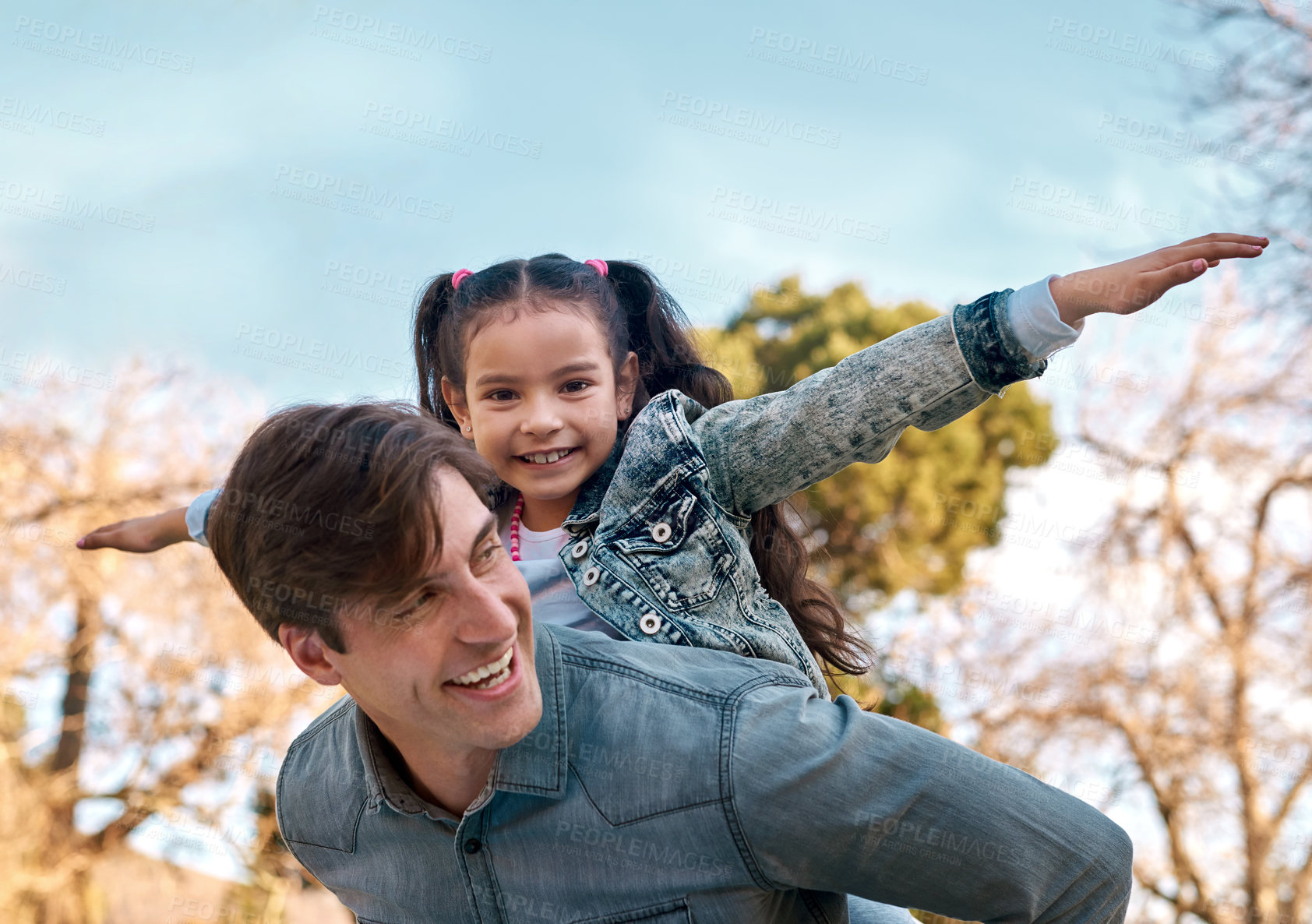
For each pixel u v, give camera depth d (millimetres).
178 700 10688
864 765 1159
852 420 1518
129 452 10562
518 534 1939
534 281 1938
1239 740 9953
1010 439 10938
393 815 1306
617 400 2029
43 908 10266
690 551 1542
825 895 1304
